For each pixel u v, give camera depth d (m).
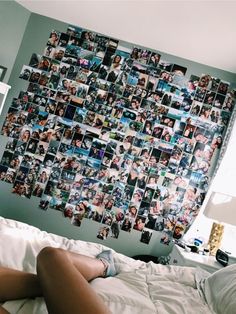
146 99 2.93
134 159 2.91
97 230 2.90
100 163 2.92
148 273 1.53
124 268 1.50
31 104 2.94
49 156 2.93
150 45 2.88
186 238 2.80
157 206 2.89
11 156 2.93
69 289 0.75
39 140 2.94
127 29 2.67
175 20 2.27
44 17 2.94
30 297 0.98
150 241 2.88
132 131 2.92
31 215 2.92
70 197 2.92
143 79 2.94
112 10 2.38
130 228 2.89
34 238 1.37
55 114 2.94
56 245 1.43
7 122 2.93
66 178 2.93
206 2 1.94
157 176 2.90
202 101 2.92
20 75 2.94
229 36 2.28
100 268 1.25
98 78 2.95
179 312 1.18
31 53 2.95
